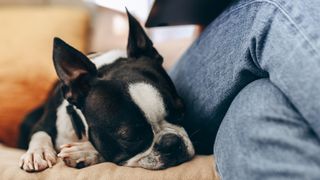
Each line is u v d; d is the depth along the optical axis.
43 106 1.80
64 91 1.33
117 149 1.25
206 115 1.19
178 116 1.28
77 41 2.53
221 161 0.96
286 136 0.80
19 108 2.07
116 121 1.21
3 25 2.58
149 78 1.28
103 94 1.25
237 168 0.87
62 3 2.93
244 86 1.07
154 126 1.24
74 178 1.10
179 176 1.07
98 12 2.71
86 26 2.62
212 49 1.21
